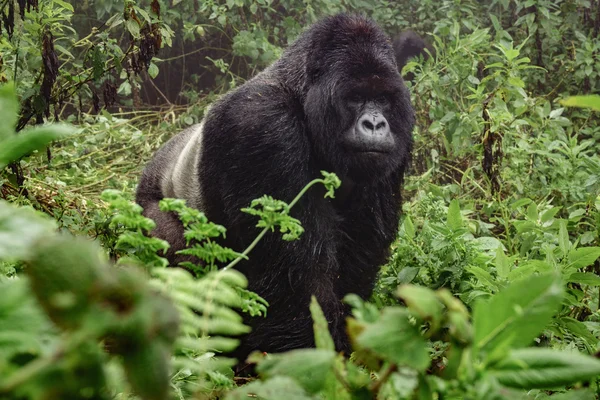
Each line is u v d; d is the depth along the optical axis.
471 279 4.49
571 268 3.99
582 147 6.82
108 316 0.97
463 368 1.29
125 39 10.44
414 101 7.83
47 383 0.97
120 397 1.55
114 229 3.99
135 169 8.18
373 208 4.77
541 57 9.44
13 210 1.04
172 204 1.90
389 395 1.50
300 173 4.46
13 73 5.63
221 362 1.60
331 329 4.31
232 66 10.83
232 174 4.43
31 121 5.92
